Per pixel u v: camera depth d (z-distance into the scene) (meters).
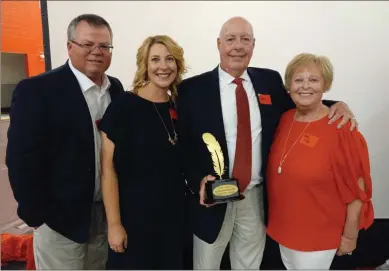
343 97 1.68
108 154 1.16
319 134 1.15
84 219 1.23
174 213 1.25
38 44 1.83
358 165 1.08
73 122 1.18
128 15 1.88
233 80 1.33
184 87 1.36
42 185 1.16
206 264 1.37
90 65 1.22
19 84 1.13
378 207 1.61
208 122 1.30
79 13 1.87
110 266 1.25
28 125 1.09
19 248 1.62
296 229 1.19
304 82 1.14
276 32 1.84
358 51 1.68
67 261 1.29
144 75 1.19
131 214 1.19
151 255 1.22
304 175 1.13
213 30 1.88
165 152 1.20
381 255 1.63
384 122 1.59
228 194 1.17
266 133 1.33
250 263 1.45
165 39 1.16
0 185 1.63
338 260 1.64
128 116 1.16
